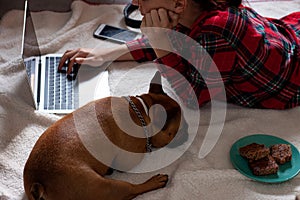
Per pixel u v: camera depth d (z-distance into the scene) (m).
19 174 1.28
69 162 1.13
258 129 1.43
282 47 1.43
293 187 1.26
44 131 1.32
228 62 1.37
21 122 1.43
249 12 1.49
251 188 1.25
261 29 1.42
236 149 1.33
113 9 1.92
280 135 1.42
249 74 1.41
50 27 1.85
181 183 1.25
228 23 1.33
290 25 1.60
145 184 1.22
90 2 1.94
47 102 1.49
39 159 1.13
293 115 1.49
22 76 1.58
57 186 1.11
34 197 1.11
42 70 1.58
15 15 1.87
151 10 1.32
